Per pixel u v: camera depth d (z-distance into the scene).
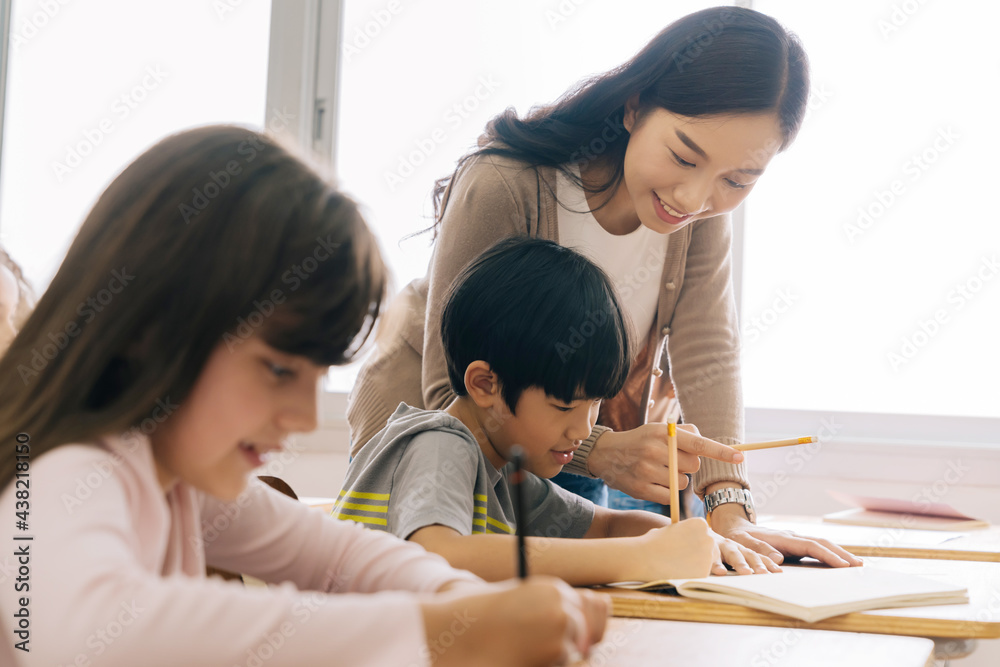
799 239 2.04
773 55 1.09
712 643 0.61
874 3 2.01
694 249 1.33
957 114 1.98
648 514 1.12
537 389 0.93
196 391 0.47
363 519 0.87
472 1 2.13
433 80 2.14
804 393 2.04
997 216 1.97
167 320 0.46
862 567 0.89
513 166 1.17
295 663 0.40
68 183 2.21
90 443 0.46
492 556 0.76
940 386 1.99
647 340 1.35
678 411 1.48
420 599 0.43
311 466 2.04
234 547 0.62
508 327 0.93
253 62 2.18
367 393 1.22
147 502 0.48
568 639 0.41
